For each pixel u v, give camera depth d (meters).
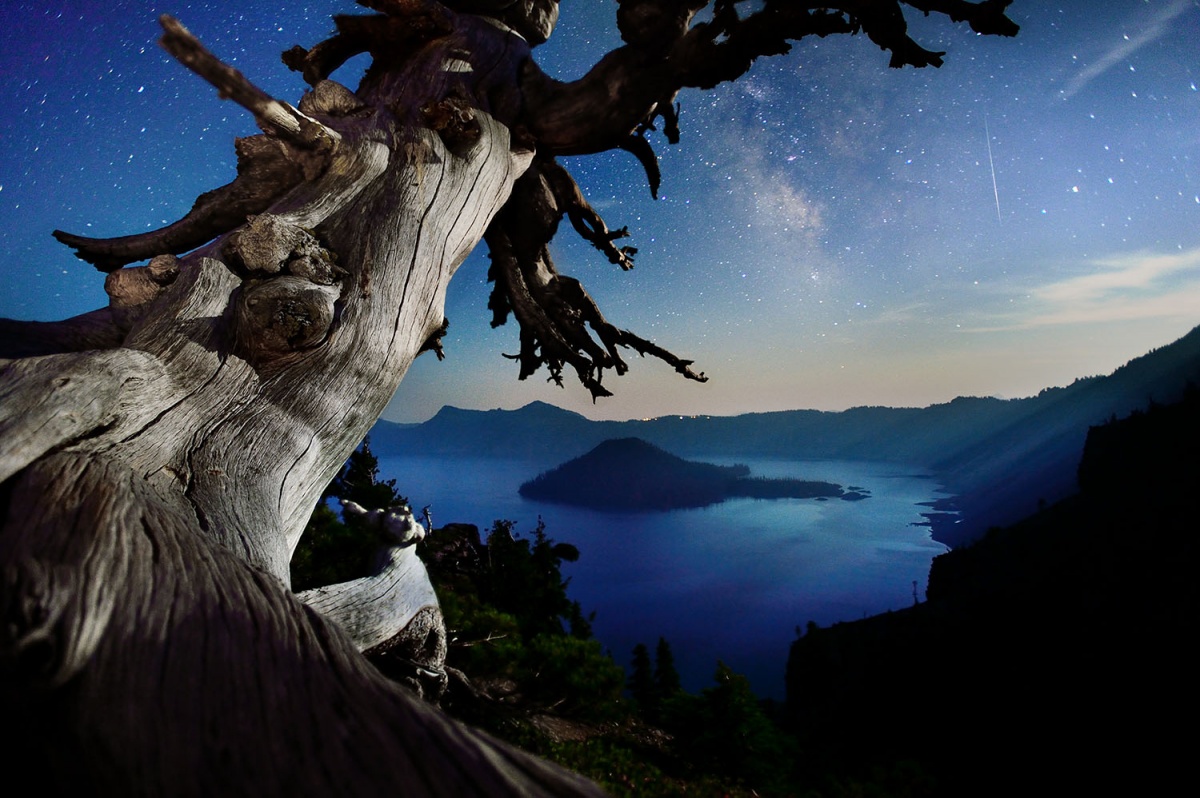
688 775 11.45
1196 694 65.06
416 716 0.82
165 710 0.82
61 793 0.75
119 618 1.01
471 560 19.48
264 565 1.76
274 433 2.30
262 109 3.00
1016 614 98.38
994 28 4.46
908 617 109.56
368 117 4.05
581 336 7.14
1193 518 107.25
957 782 61.09
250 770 0.72
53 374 1.74
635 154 6.40
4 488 1.41
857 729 77.38
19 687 0.88
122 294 2.56
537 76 5.19
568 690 11.06
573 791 0.69
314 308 2.46
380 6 4.61
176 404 2.12
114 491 1.45
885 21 4.51
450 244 3.88
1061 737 66.81
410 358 3.20
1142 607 89.00
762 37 4.50
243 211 3.91
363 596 2.63
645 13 4.71
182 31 2.13
